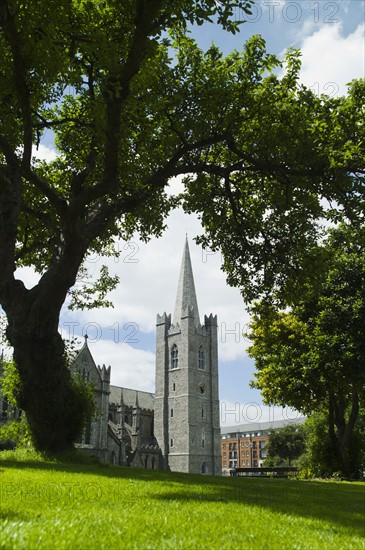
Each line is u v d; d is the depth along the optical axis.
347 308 28.33
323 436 33.69
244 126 21.47
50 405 17.02
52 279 16.86
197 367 107.56
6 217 16.86
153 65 18.64
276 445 112.38
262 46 19.66
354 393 30.70
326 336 28.20
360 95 19.17
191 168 21.11
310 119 19.62
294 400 30.88
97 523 5.12
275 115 19.94
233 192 23.67
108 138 15.20
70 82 15.74
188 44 20.61
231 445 183.62
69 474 10.91
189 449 99.62
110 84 14.33
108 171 16.20
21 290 17.28
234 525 5.77
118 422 104.38
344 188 18.95
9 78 15.65
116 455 88.69
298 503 8.50
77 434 17.64
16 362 17.16
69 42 15.54
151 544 4.48
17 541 4.13
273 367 30.88
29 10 13.15
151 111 19.92
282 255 22.53
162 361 110.12
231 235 24.16
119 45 16.30
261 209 23.62
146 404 117.75
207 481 11.91
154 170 22.16
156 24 13.98
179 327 110.31
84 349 86.12
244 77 20.12
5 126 17.88
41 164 24.98
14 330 17.02
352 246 30.14
